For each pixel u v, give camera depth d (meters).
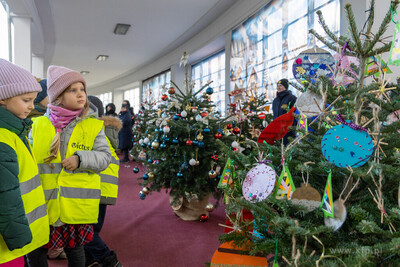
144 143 3.25
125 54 12.45
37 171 1.26
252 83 6.71
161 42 10.62
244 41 7.02
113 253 2.01
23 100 1.16
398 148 1.15
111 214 3.51
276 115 4.21
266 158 1.32
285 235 1.11
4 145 1.06
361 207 1.09
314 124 1.33
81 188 1.46
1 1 6.07
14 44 6.41
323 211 1.06
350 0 3.92
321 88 1.12
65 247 1.48
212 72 9.93
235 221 1.32
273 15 5.90
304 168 1.11
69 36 9.96
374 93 1.16
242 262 1.31
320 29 4.66
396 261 0.93
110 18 8.24
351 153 1.03
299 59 1.38
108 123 2.06
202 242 2.63
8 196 1.03
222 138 3.07
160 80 13.11
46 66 15.66
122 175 6.12
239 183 1.35
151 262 2.25
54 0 7.04
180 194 3.11
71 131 1.51
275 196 1.15
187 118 3.13
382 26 1.10
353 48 1.17
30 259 1.45
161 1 7.10
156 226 3.06
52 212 1.40
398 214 0.95
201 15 8.05
